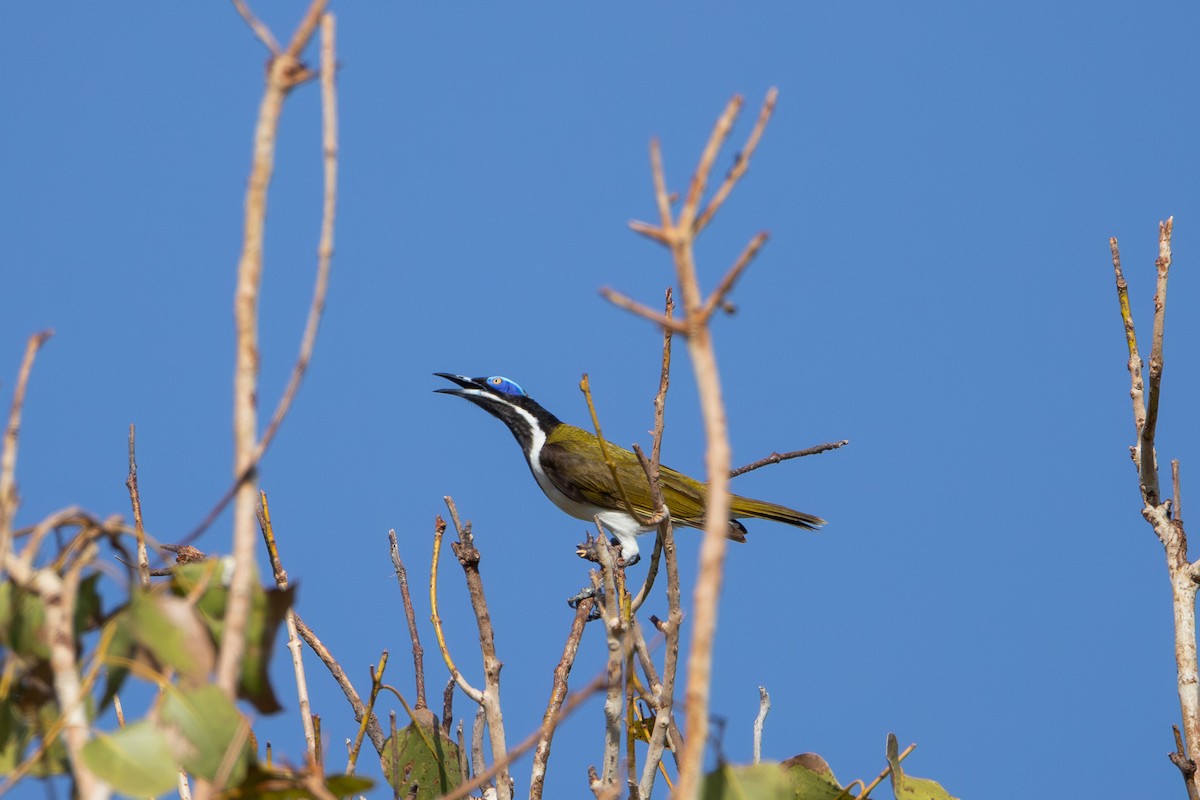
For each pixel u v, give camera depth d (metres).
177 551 9.26
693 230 5.10
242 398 5.38
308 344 5.36
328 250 5.41
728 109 5.20
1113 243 12.10
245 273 5.39
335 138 5.49
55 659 5.86
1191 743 10.52
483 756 10.54
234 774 5.97
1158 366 11.45
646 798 9.10
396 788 10.55
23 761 6.31
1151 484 11.50
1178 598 11.00
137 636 6.00
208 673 5.98
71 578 5.97
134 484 10.66
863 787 8.23
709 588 4.96
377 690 10.30
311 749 9.96
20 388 5.87
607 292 5.04
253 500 5.43
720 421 4.99
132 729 5.81
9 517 5.73
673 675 9.43
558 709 10.03
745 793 6.93
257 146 5.42
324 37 5.57
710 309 5.02
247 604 5.48
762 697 10.12
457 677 10.71
